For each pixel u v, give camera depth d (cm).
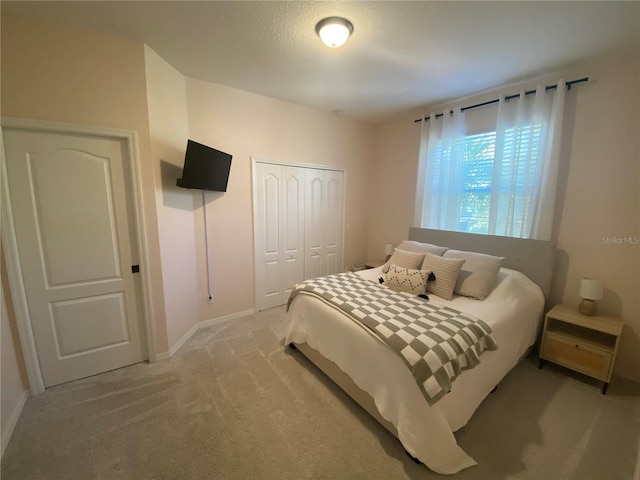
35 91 176
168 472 144
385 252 403
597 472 145
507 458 152
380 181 423
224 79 270
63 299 203
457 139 311
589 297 218
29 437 163
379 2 160
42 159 186
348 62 232
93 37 188
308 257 385
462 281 242
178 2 161
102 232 210
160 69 225
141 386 209
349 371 184
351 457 153
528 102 264
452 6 162
